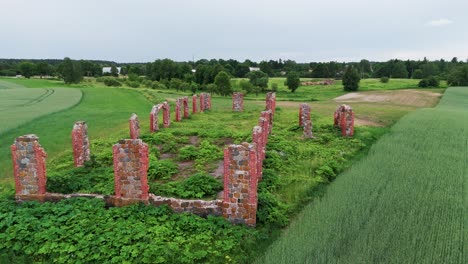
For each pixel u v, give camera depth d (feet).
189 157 63.21
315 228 36.24
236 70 490.08
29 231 35.17
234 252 32.91
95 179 50.06
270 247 33.71
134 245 32.58
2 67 500.33
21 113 124.26
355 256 31.17
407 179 50.60
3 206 40.75
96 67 516.73
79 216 37.93
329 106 153.28
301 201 44.91
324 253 31.63
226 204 38.65
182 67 386.11
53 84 331.98
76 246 32.68
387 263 30.32
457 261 30.63
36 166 42.60
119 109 141.79
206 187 47.24
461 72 302.86
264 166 57.21
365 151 70.23
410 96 221.66
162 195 45.85
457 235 34.83
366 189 46.93
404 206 41.22
